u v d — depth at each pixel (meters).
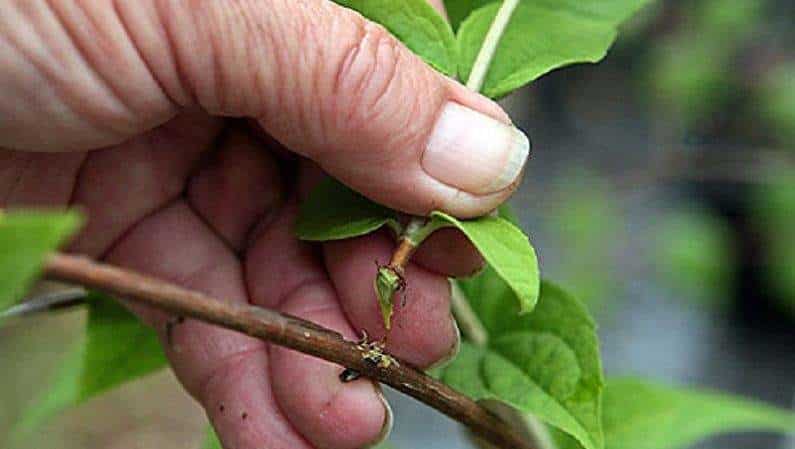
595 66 0.88
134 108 0.26
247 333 0.23
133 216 0.31
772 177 0.76
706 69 0.81
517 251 0.24
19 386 0.68
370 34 0.25
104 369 0.32
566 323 0.27
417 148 0.25
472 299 0.28
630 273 0.77
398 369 0.25
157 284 0.21
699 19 0.83
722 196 0.78
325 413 0.28
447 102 0.26
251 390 0.29
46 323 0.71
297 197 0.31
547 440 0.29
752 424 0.31
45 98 0.26
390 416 0.28
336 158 0.26
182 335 0.30
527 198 0.82
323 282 0.29
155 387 0.70
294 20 0.25
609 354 0.72
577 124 0.88
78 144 0.27
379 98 0.25
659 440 0.31
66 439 0.66
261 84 0.25
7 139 0.27
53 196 0.31
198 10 0.25
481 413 0.26
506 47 0.27
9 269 0.15
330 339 0.24
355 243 0.28
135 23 0.25
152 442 0.67
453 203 0.25
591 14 0.28
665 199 0.80
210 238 0.31
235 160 0.31
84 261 0.20
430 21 0.27
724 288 0.76
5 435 0.65
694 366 0.73
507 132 0.26
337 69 0.25
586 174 0.83
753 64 0.81
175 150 0.31
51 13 0.25
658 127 0.84
